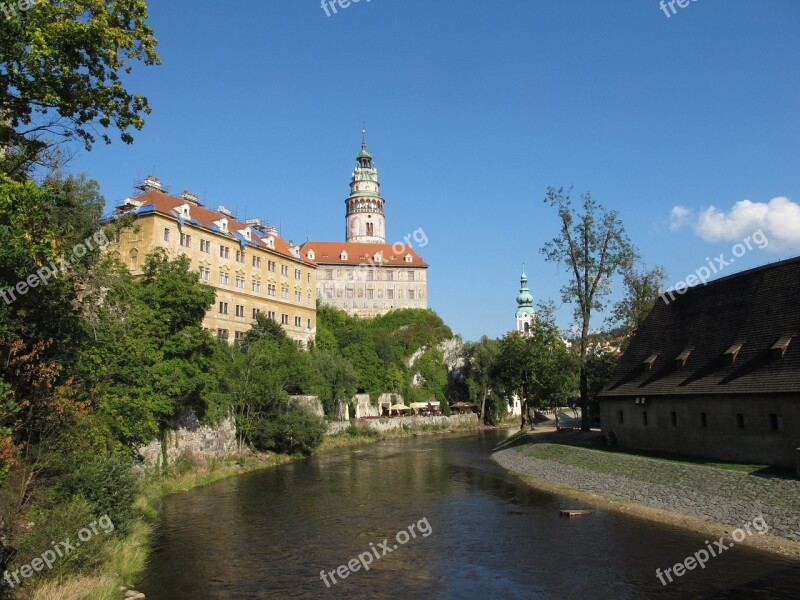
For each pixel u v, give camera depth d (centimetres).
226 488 3947
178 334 4075
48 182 2586
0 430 1897
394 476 4478
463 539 2539
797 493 2445
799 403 2906
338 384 8038
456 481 4162
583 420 5762
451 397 12481
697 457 3575
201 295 4222
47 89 1836
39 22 1778
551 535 2545
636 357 4578
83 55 1933
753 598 1752
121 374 3238
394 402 10531
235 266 7625
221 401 5075
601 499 3253
